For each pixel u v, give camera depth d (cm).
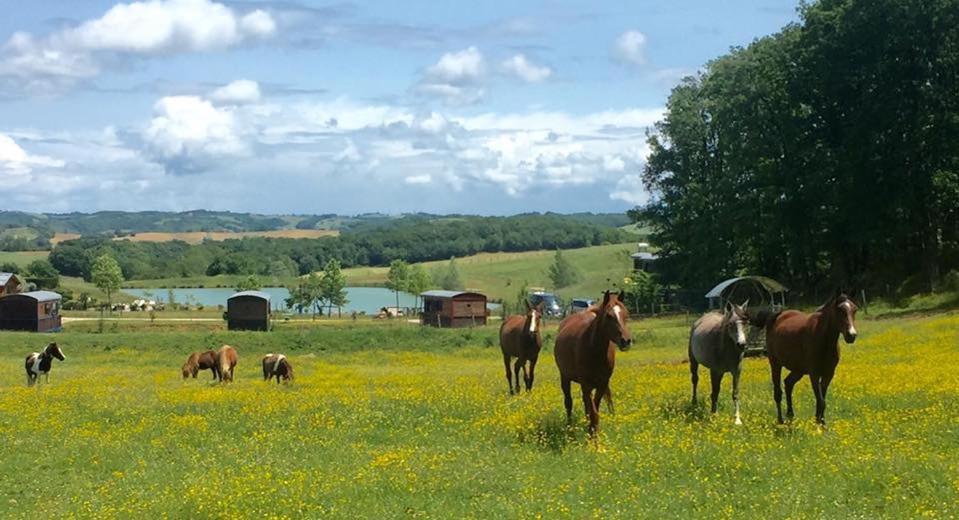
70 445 1838
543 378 3008
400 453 1595
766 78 6975
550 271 14488
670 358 3919
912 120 5934
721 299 4950
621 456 1477
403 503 1284
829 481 1291
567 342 1741
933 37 5822
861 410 1895
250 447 1756
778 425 1709
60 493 1484
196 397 2531
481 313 8256
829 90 6438
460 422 1955
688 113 8600
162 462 1659
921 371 2533
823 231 6769
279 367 3341
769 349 1862
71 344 6041
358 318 9400
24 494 1494
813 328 1719
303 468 1516
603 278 13738
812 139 6694
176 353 5956
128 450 1778
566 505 1234
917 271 6544
